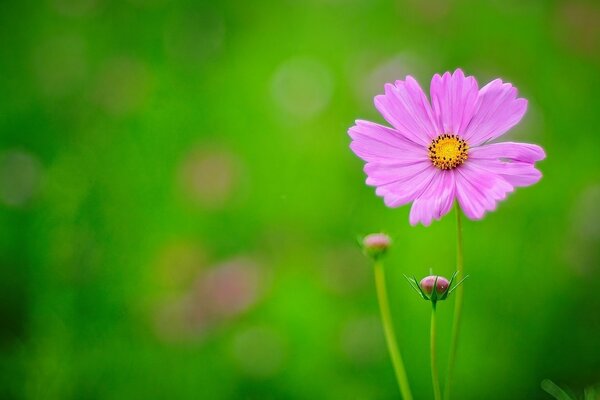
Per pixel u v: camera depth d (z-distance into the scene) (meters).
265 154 1.19
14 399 0.91
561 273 1.03
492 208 0.64
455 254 1.02
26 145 1.13
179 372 0.94
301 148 1.21
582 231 1.06
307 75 1.31
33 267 0.98
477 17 1.44
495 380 0.93
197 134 1.20
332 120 1.27
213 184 1.11
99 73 1.26
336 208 1.11
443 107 0.66
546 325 0.98
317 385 0.93
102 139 1.14
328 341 0.96
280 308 1.00
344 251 1.04
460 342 0.94
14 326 1.00
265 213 1.12
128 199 1.06
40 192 1.04
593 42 1.39
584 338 0.97
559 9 1.43
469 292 0.99
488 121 0.66
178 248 1.03
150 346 0.95
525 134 1.25
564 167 1.19
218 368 0.95
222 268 1.01
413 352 0.93
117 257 1.00
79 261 0.96
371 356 0.94
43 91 1.21
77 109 1.19
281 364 0.95
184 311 0.97
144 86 1.24
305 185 1.15
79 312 0.95
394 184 0.66
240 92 1.29
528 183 0.65
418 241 1.04
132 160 1.12
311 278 1.03
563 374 0.94
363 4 1.47
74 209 1.01
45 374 0.90
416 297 0.96
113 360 0.93
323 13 1.48
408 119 0.66
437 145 0.66
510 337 0.96
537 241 1.07
